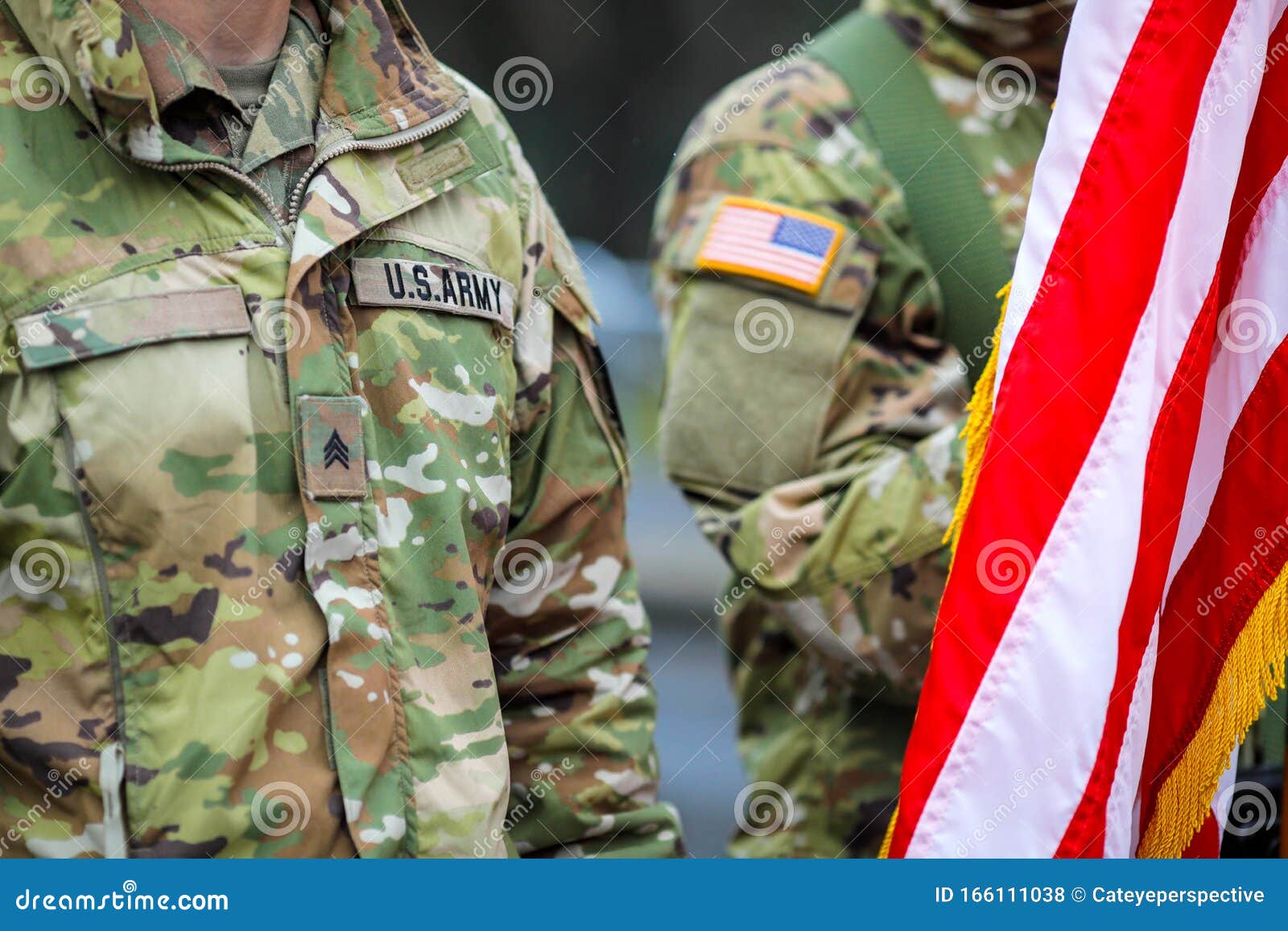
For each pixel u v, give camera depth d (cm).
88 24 425
